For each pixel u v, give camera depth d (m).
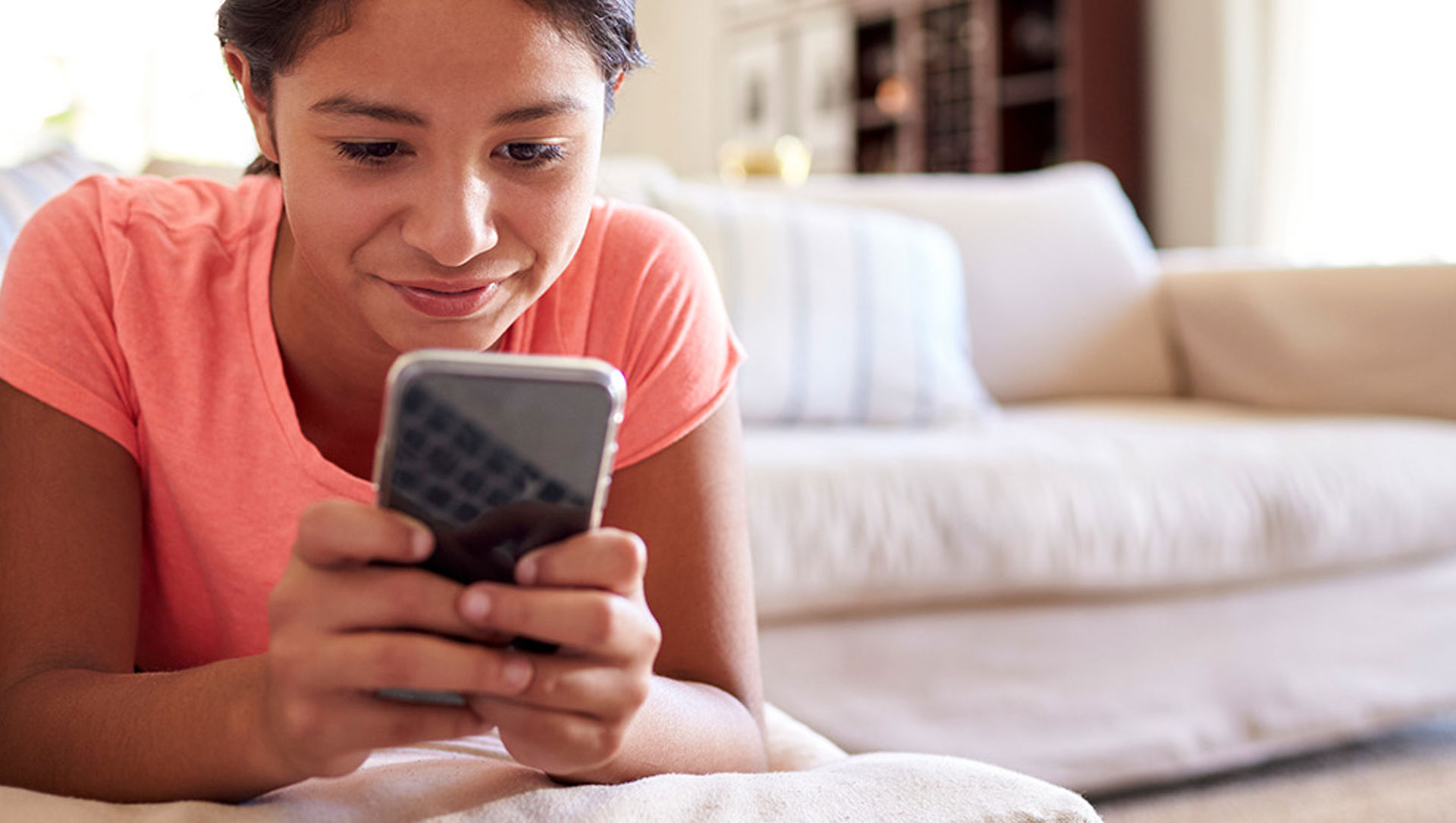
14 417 0.62
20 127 5.93
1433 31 3.73
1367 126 3.89
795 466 1.60
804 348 1.95
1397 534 1.85
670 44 7.46
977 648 1.68
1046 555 1.65
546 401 0.38
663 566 0.66
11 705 0.55
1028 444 1.77
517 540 0.40
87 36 6.06
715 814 0.44
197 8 6.20
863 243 2.06
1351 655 1.87
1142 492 1.71
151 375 0.64
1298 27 4.05
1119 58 4.65
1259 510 1.76
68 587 0.60
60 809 0.45
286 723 0.41
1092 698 1.72
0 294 0.66
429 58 0.45
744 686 0.66
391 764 0.53
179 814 0.44
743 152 4.23
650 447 0.67
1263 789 1.85
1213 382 2.37
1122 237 2.47
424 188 0.48
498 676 0.39
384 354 0.63
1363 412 2.15
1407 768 1.94
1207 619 1.79
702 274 0.70
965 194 2.41
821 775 0.49
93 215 0.67
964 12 5.26
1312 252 4.04
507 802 0.45
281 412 0.64
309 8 0.45
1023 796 0.47
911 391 1.99
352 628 0.40
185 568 0.69
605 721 0.42
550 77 0.47
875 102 5.88
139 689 0.51
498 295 0.52
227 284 0.66
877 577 1.60
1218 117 4.41
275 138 0.52
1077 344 2.36
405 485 0.39
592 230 0.68
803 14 6.21
